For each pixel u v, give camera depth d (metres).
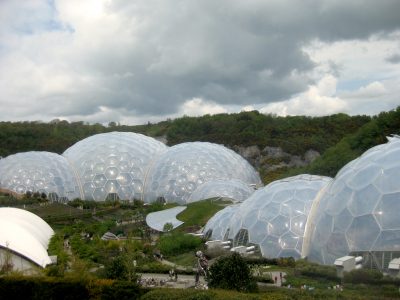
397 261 39.56
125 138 133.00
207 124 193.88
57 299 35.12
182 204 109.38
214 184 95.56
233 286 33.66
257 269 46.69
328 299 30.67
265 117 192.25
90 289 34.62
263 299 29.08
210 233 65.81
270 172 148.75
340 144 102.25
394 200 42.72
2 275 38.22
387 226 41.81
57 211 100.69
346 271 40.41
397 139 50.03
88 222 90.94
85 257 56.66
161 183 115.81
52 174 120.31
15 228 51.38
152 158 129.50
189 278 46.59
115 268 39.62
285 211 54.75
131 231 74.06
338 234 45.44
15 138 184.38
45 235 67.50
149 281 43.44
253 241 54.91
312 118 179.12
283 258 50.12
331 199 48.81
